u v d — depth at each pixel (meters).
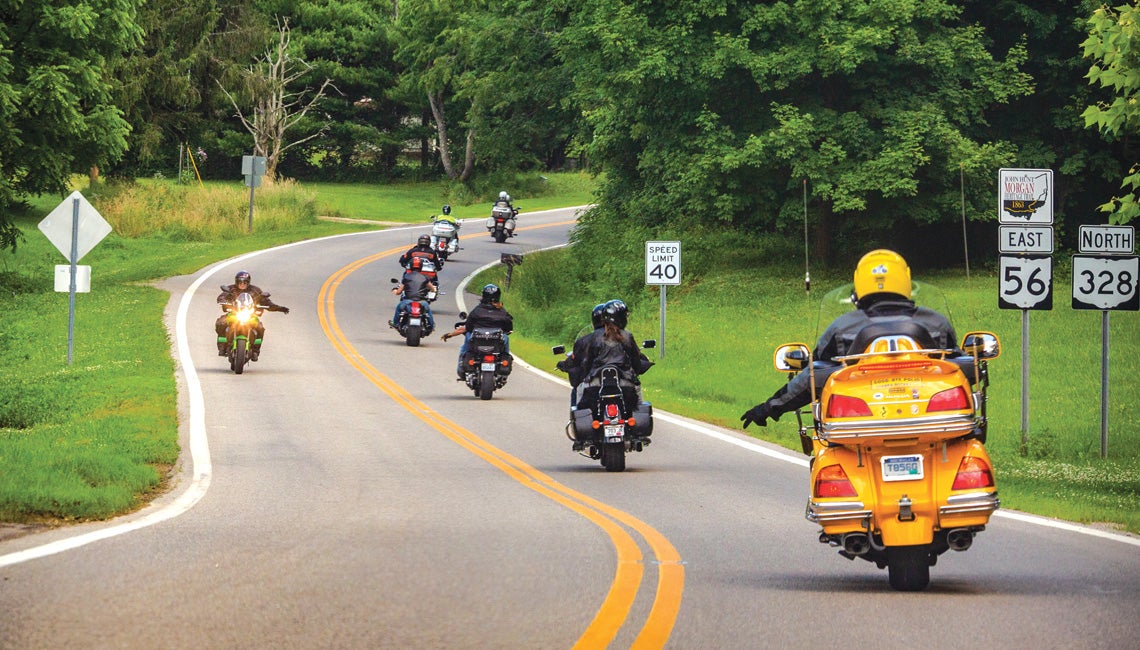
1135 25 32.44
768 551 20.77
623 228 96.69
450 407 45.28
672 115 85.12
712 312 75.12
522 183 192.88
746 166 78.94
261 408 43.00
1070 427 43.78
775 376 55.84
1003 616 15.77
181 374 51.00
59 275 52.72
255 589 16.75
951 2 82.69
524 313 86.75
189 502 25.42
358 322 74.44
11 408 41.34
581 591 17.12
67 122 81.38
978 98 79.25
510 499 26.58
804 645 14.27
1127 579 18.47
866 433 16.33
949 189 78.81
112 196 128.62
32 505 22.67
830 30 76.25
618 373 31.50
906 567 17.03
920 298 18.27
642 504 26.14
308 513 24.16
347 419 41.25
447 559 19.31
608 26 81.81
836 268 85.50
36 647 13.51
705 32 79.75
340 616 15.36
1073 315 68.56
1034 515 25.47
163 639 14.01
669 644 14.28
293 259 104.00
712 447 36.81
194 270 94.50
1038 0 81.38
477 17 180.50
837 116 78.56
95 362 54.25
